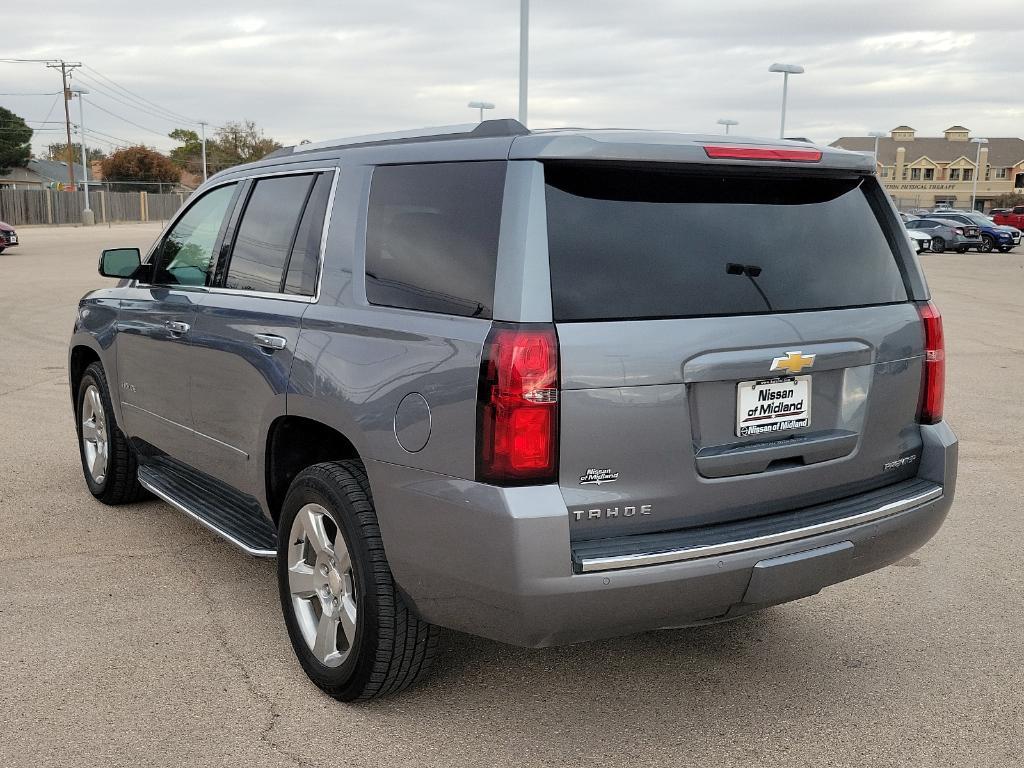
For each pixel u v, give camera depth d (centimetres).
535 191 289
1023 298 2023
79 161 12562
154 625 413
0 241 2861
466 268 301
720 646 405
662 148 298
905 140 12112
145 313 484
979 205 11825
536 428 279
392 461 312
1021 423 822
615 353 286
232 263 427
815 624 428
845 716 347
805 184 339
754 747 326
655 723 341
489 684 368
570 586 280
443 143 327
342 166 370
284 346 366
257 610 430
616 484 290
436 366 299
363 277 343
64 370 1023
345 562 343
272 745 322
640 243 299
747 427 313
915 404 359
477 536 286
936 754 322
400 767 311
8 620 415
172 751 317
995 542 532
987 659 394
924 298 362
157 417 485
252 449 397
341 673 342
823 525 317
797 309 322
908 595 461
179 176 9812
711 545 294
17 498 586
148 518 553
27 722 333
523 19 1805
